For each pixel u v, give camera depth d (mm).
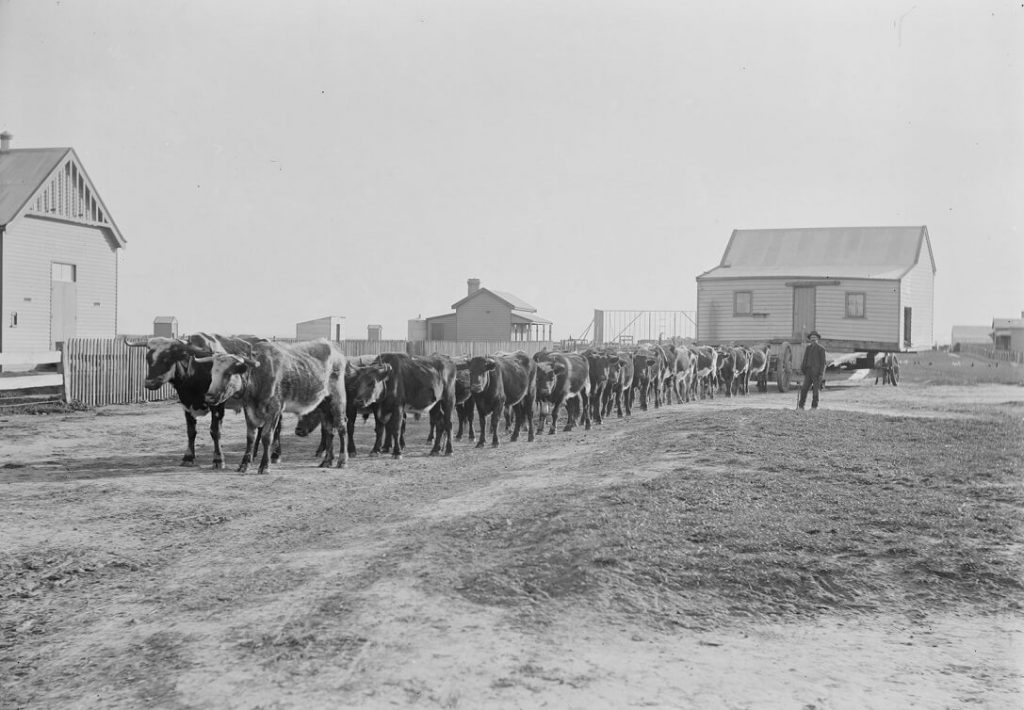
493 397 18531
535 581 8156
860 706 5844
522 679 6133
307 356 15531
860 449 15289
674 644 6883
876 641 7066
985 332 84000
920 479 12594
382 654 6555
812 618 7582
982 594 8117
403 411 17094
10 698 6141
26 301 32812
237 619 7441
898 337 40719
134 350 27797
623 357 24906
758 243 49000
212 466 15484
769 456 14289
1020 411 23578
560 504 10992
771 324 43156
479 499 12008
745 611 7652
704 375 33000
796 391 37312
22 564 9266
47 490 12945
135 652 6816
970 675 6375
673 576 8258
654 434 18031
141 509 11797
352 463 16203
